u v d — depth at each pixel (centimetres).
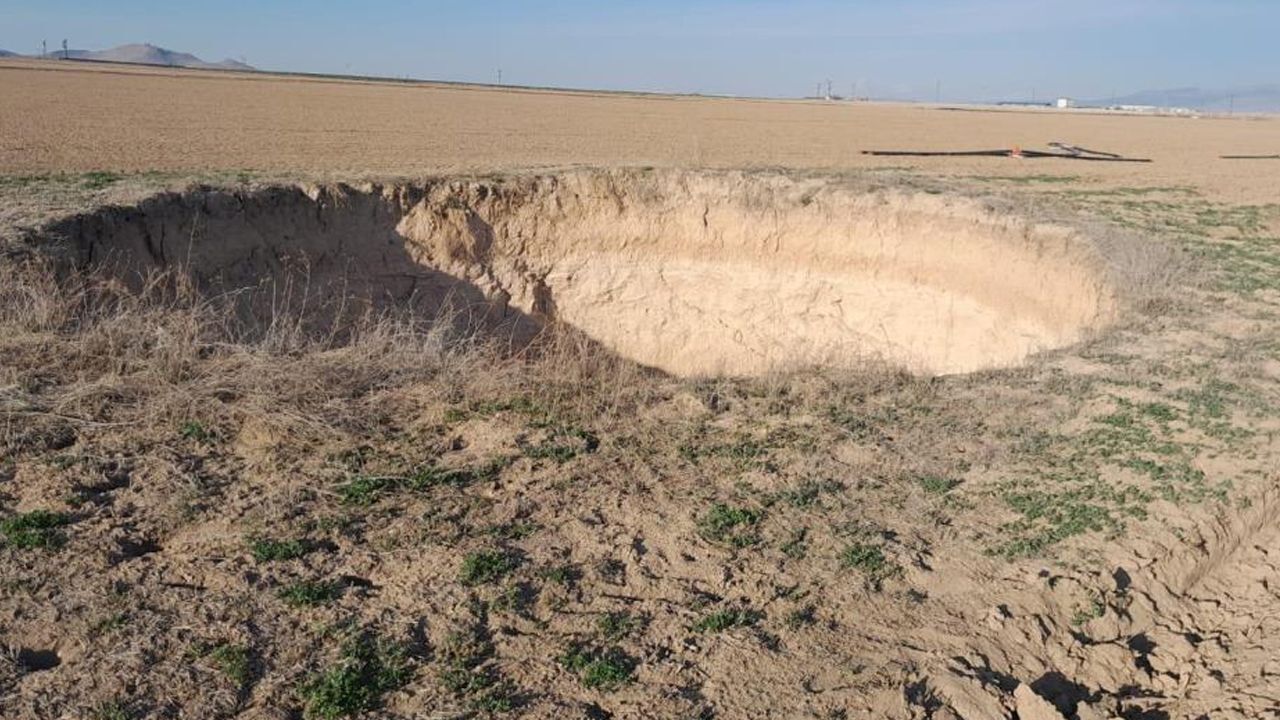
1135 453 798
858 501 712
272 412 792
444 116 5262
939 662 530
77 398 772
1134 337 1109
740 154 3200
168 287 1282
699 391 934
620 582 596
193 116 4416
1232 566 695
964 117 7575
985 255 1578
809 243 1734
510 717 472
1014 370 1025
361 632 528
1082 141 4659
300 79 11256
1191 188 2384
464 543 630
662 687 498
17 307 902
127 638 511
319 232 1538
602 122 5178
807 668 520
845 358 1292
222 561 592
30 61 13450
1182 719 526
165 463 709
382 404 848
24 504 639
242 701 473
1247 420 866
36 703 460
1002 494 727
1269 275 1384
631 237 1772
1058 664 557
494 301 1691
